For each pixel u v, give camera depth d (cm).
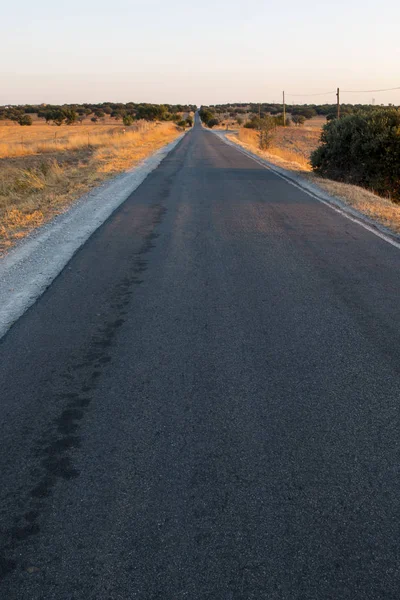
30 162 2927
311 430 334
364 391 382
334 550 239
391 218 1029
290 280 650
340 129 1819
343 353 444
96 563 235
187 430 336
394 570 229
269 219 1047
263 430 334
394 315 529
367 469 295
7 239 904
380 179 1648
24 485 288
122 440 327
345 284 631
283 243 845
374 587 221
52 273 693
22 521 261
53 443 326
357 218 1050
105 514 264
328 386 389
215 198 1324
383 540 245
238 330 495
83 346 466
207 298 586
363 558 235
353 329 495
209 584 223
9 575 229
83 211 1148
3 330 507
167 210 1154
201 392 383
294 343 464
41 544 246
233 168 2141
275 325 506
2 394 387
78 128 8756
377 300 573
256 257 761
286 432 332
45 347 466
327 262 731
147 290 616
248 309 550
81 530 254
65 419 353
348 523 255
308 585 222
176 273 684
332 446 317
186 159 2594
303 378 401
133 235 912
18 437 334
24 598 218
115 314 541
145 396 379
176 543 245
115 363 432
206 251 797
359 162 1739
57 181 1758
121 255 779
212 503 270
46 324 518
